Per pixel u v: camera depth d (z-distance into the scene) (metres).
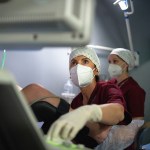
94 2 0.49
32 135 0.41
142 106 2.09
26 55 2.25
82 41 0.45
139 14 3.01
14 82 0.38
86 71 1.34
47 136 0.61
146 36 3.00
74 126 0.63
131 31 2.93
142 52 2.95
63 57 2.48
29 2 0.46
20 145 0.43
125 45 2.95
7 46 0.54
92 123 1.09
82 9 0.46
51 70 2.42
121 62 2.33
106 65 2.70
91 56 1.38
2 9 0.48
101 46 2.66
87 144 1.09
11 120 0.41
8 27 0.48
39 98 1.23
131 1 2.55
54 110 1.20
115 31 2.90
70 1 0.43
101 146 1.29
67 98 2.25
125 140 1.46
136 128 1.59
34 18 0.44
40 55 2.34
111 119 0.92
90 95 1.31
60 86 2.46
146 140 2.49
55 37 0.46
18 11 0.46
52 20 0.43
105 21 2.82
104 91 1.27
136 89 2.15
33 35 0.47
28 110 0.40
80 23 0.45
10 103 0.39
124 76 2.32
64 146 0.59
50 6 0.44
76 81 1.36
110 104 1.00
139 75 2.91
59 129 0.61
